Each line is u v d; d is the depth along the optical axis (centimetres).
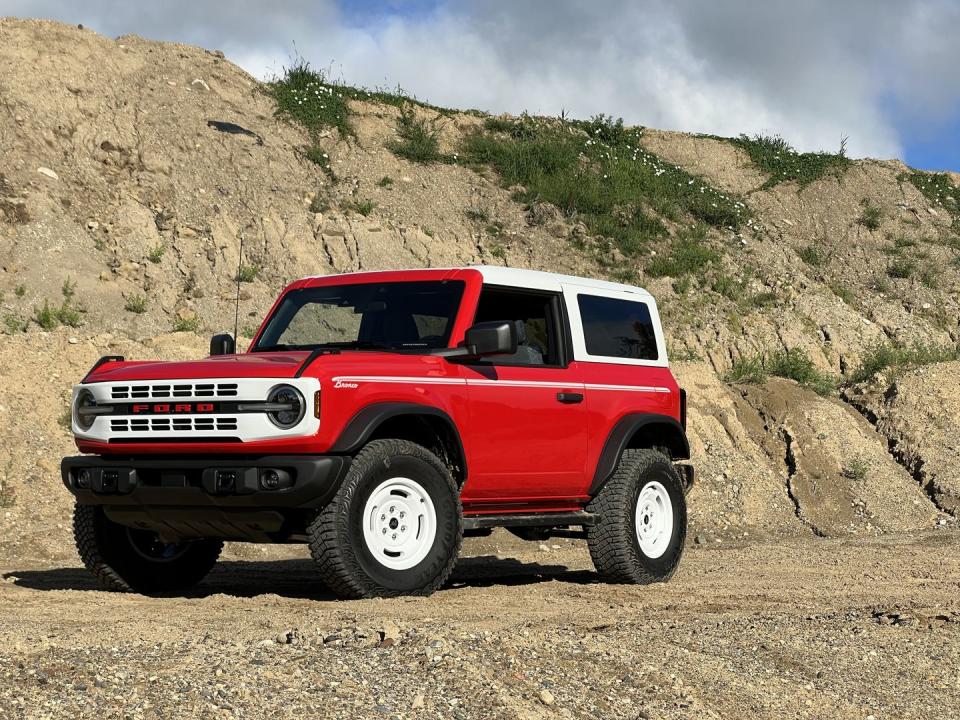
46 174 2148
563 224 2759
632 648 577
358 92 2995
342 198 2534
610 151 3197
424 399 770
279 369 720
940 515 1625
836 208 3262
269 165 2505
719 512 1544
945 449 1758
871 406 1912
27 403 1398
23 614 700
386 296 850
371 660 512
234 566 1047
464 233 2609
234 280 2136
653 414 952
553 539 1335
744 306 2598
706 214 3027
